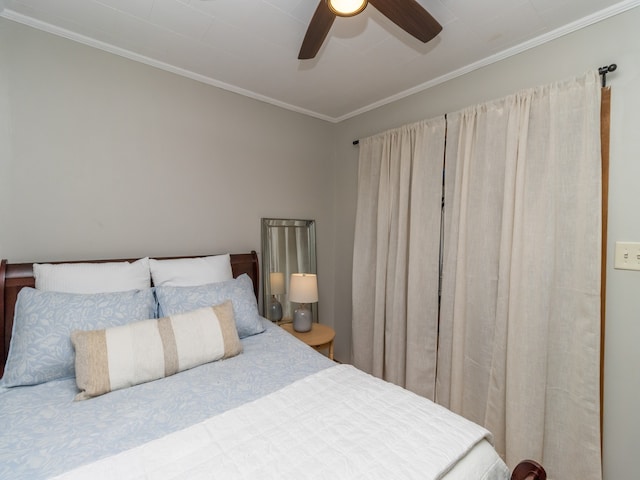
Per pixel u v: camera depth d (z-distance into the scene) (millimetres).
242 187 2389
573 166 1525
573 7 1438
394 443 904
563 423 1550
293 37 1698
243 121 2381
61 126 1664
